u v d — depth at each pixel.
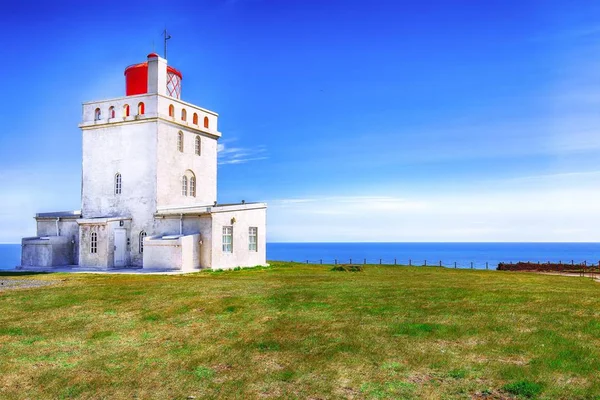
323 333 12.32
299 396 8.51
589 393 8.16
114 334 12.86
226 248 34.09
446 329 12.30
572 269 46.22
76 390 9.10
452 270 37.62
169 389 9.05
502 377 9.02
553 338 11.27
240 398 8.52
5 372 10.09
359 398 8.34
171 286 21.06
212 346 11.57
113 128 36.56
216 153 41.06
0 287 21.91
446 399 8.18
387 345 11.11
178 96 39.38
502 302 15.92
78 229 37.00
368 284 21.94
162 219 34.25
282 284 21.95
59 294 19.00
